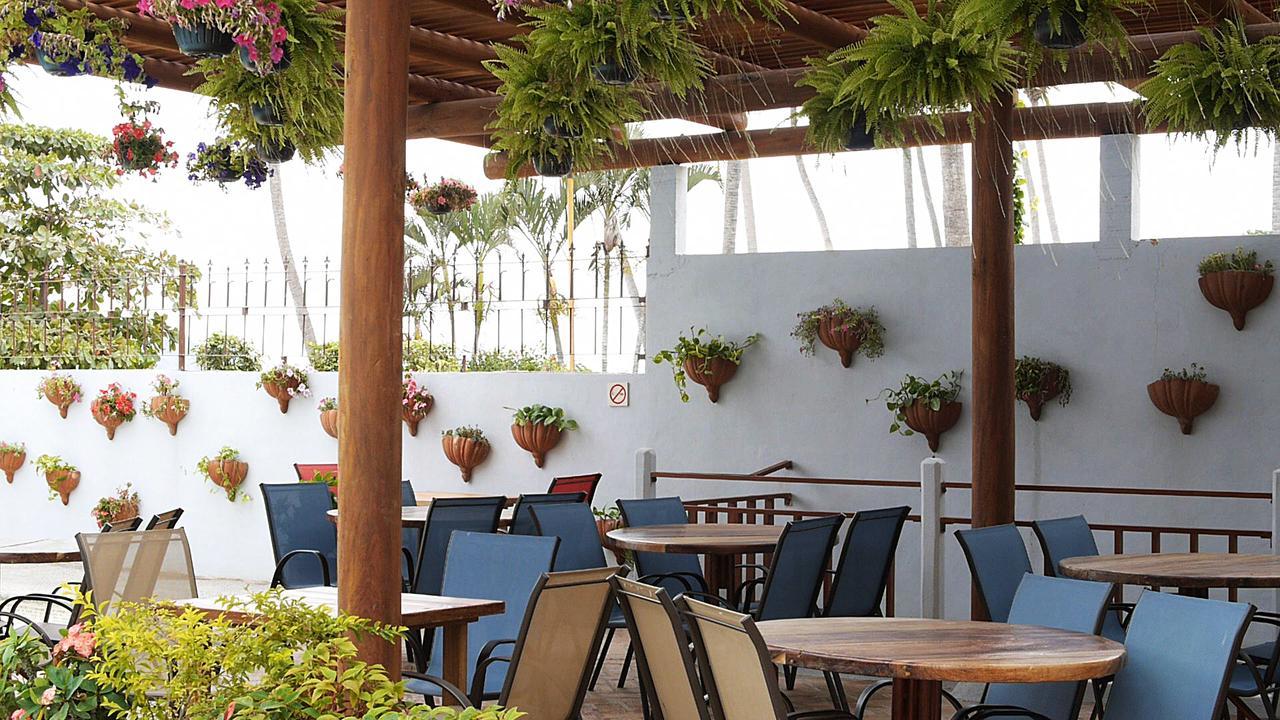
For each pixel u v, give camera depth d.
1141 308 8.56
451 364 11.52
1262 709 6.38
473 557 5.49
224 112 6.28
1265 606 8.00
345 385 4.25
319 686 3.21
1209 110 5.62
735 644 3.32
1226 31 5.80
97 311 13.20
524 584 5.33
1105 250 8.66
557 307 11.01
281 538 7.52
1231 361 8.34
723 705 3.50
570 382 10.09
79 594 3.56
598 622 4.46
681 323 9.79
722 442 9.64
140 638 3.29
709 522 8.76
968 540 5.42
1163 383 8.37
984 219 7.22
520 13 6.49
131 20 6.44
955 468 9.00
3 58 5.69
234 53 5.85
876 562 6.14
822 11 6.88
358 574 4.21
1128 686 4.00
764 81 7.39
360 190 4.24
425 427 10.55
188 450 11.34
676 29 5.29
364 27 4.25
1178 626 3.90
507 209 21.53
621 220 21.81
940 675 3.42
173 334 13.55
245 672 3.33
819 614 6.27
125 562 5.06
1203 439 8.39
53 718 3.22
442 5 6.84
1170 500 8.48
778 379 9.50
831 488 9.33
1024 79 6.47
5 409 12.17
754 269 9.59
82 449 11.82
